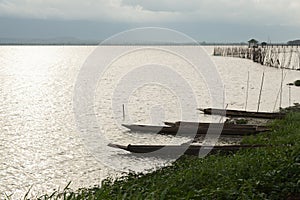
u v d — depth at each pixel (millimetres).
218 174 9578
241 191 7711
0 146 19922
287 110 26672
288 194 7891
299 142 13141
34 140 21188
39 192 13398
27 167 16531
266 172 8945
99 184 13609
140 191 8250
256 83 48344
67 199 7539
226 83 47375
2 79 64938
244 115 24844
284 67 71562
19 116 28859
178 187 8758
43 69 89250
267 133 18891
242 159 10742
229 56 106812
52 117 27875
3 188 14211
